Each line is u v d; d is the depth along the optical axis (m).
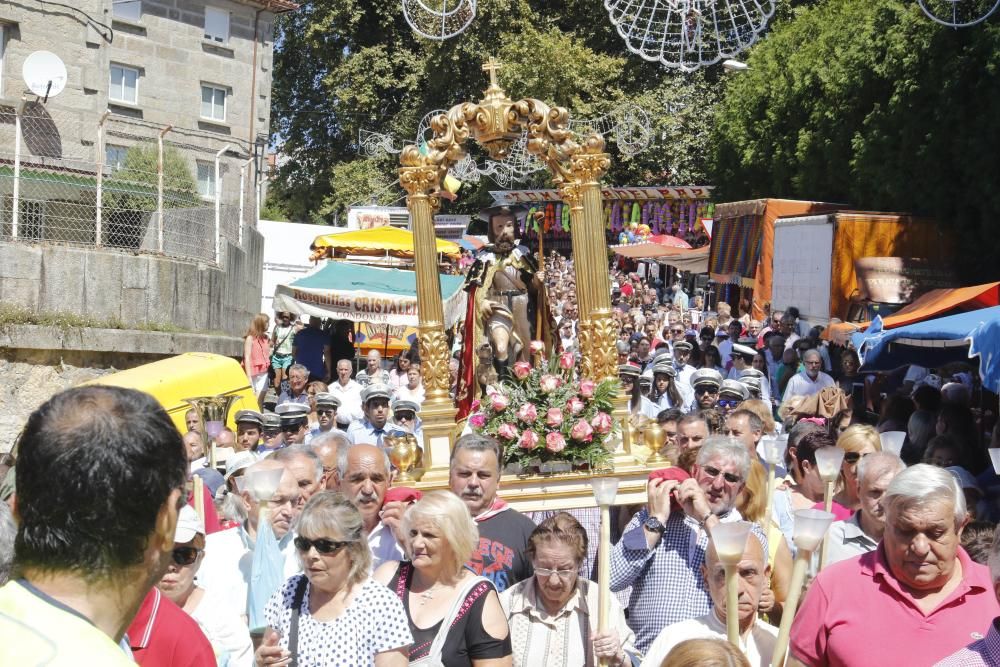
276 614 4.38
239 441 9.33
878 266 19.05
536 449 7.01
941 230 19.62
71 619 1.95
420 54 45.09
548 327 8.26
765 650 4.50
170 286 17.02
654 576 5.41
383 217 31.77
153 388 10.24
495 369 8.05
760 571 4.47
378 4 45.31
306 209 49.69
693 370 15.24
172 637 3.61
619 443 7.28
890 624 4.11
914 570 4.09
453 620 4.49
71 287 15.79
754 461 5.78
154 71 29.75
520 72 39.53
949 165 19.56
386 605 4.28
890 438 5.98
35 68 21.56
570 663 4.93
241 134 31.64
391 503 6.03
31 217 16.42
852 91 22.62
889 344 14.10
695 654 3.15
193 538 4.50
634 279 34.81
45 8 24.67
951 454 8.66
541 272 8.26
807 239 20.41
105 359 15.54
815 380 13.85
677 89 40.25
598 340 7.59
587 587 5.10
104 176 17.30
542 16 43.53
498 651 4.50
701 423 6.78
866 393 15.15
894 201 21.02
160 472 2.16
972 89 18.91
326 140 49.25
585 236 7.68
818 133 24.34
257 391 16.50
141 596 2.17
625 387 9.56
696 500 5.19
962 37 19.08
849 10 24.83
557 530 4.88
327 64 47.19
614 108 39.47
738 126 28.73
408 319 18.42
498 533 5.79
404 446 7.44
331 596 4.30
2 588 2.02
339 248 24.02
